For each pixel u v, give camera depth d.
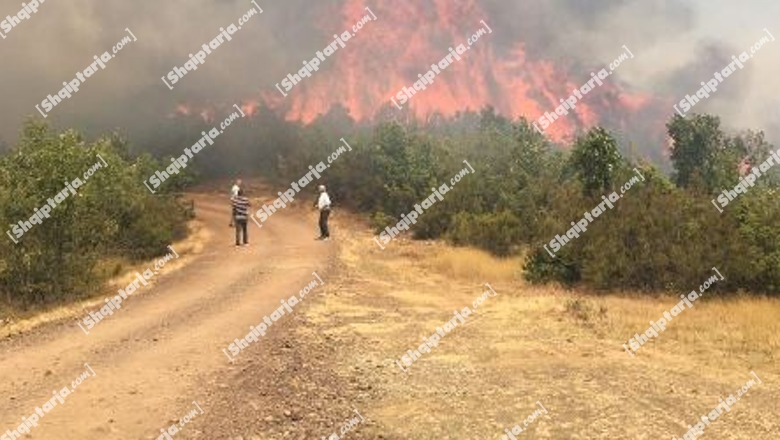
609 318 13.60
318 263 21.08
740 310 14.71
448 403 8.39
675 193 19.98
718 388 9.14
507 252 25.12
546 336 12.05
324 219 27.98
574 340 11.76
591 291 18.48
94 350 10.77
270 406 8.02
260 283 17.47
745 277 17.11
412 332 12.34
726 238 17.62
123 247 25.08
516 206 29.20
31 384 8.91
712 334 12.49
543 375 9.62
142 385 8.77
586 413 8.03
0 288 16.42
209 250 26.08
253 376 9.15
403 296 16.53
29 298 16.50
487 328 12.73
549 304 15.12
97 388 8.65
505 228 25.56
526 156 39.16
